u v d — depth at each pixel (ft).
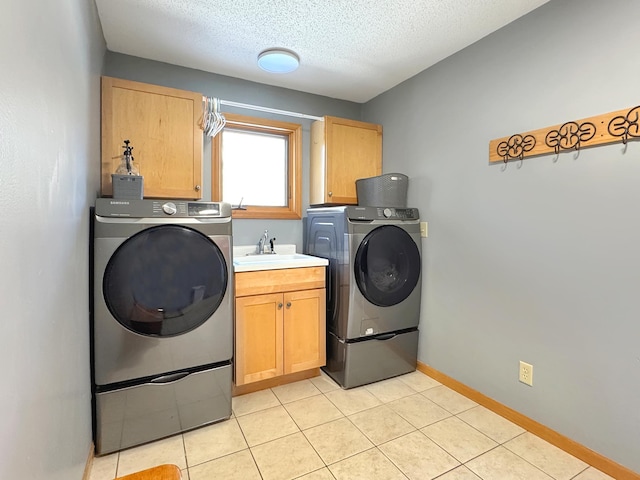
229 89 8.90
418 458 5.53
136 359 5.67
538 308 6.13
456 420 6.61
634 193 4.90
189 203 6.12
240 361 7.23
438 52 7.68
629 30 4.91
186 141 7.29
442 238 8.08
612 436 5.17
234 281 7.13
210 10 6.19
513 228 6.53
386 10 6.16
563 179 5.73
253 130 9.37
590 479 5.10
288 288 7.70
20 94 2.53
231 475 5.16
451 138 7.81
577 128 5.49
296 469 5.29
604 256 5.24
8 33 2.30
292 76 8.90
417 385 8.05
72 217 4.25
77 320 4.52
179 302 5.93
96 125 6.20
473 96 7.28
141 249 5.64
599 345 5.32
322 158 9.29
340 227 7.95
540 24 6.03
